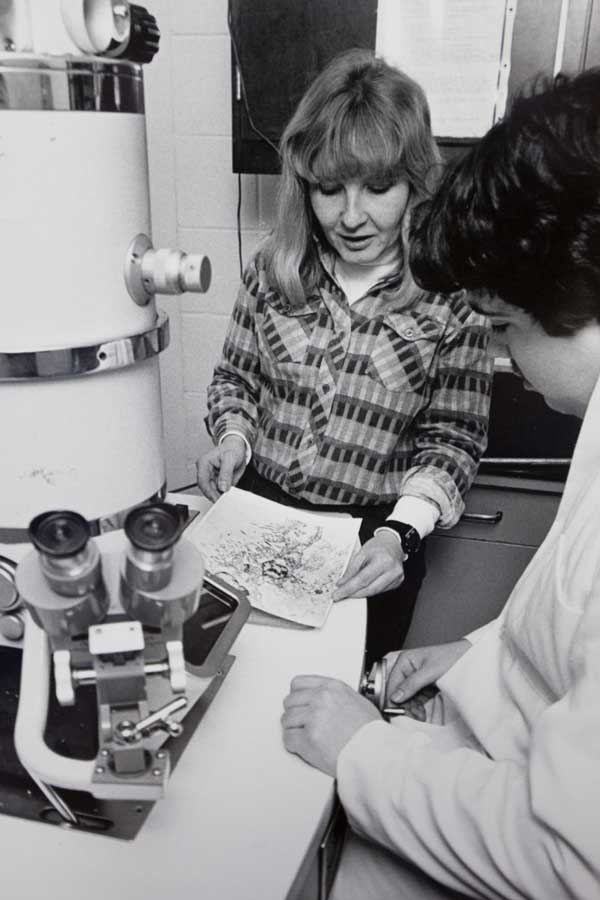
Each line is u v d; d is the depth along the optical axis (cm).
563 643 71
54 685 73
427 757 72
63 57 65
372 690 93
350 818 75
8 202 67
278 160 181
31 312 70
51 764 64
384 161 127
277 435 153
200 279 78
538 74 78
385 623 140
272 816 69
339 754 74
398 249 142
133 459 82
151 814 68
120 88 71
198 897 61
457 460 139
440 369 146
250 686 86
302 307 149
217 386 165
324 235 147
